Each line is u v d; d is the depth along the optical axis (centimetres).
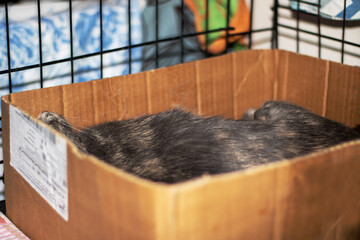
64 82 206
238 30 243
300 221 116
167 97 203
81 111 182
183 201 97
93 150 165
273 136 169
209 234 102
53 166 129
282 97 225
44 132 130
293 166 110
